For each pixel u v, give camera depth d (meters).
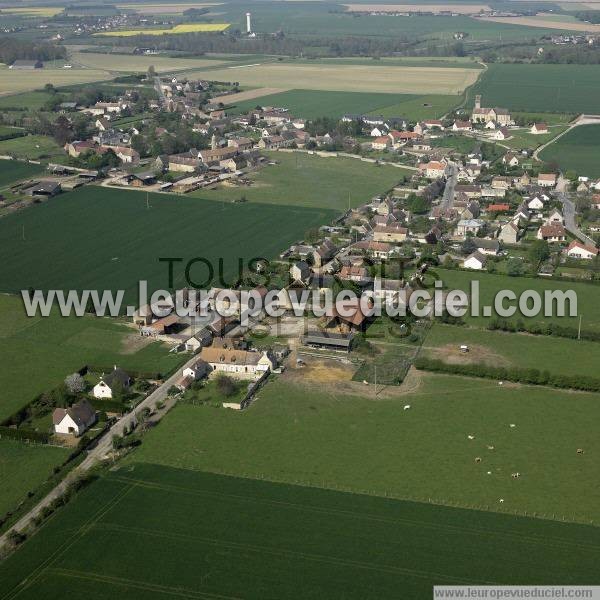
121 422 184.38
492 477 162.12
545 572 135.75
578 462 167.12
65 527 148.50
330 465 167.00
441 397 194.00
